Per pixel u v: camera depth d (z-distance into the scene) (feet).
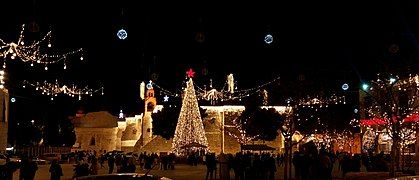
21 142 276.41
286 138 116.88
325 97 171.94
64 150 325.42
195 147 211.41
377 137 140.87
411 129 106.32
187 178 120.57
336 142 222.07
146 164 149.69
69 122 347.15
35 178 124.06
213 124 283.59
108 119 356.18
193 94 228.02
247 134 244.22
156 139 277.03
